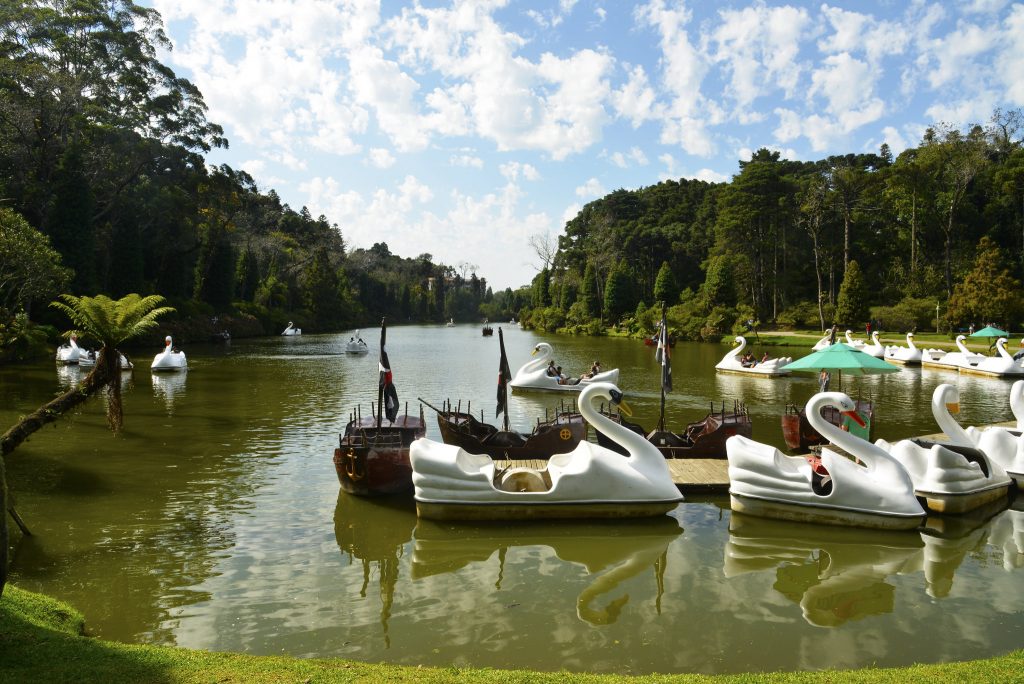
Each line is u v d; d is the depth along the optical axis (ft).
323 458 47.16
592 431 59.21
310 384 90.89
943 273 210.79
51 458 46.62
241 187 225.97
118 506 36.09
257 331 224.12
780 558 29.22
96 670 16.28
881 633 22.24
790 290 235.40
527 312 346.95
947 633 22.30
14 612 20.81
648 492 33.50
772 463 33.81
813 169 298.56
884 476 32.63
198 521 33.81
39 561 28.45
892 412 67.82
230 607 24.20
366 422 48.16
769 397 80.89
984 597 25.30
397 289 430.61
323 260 297.74
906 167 204.54
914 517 31.19
